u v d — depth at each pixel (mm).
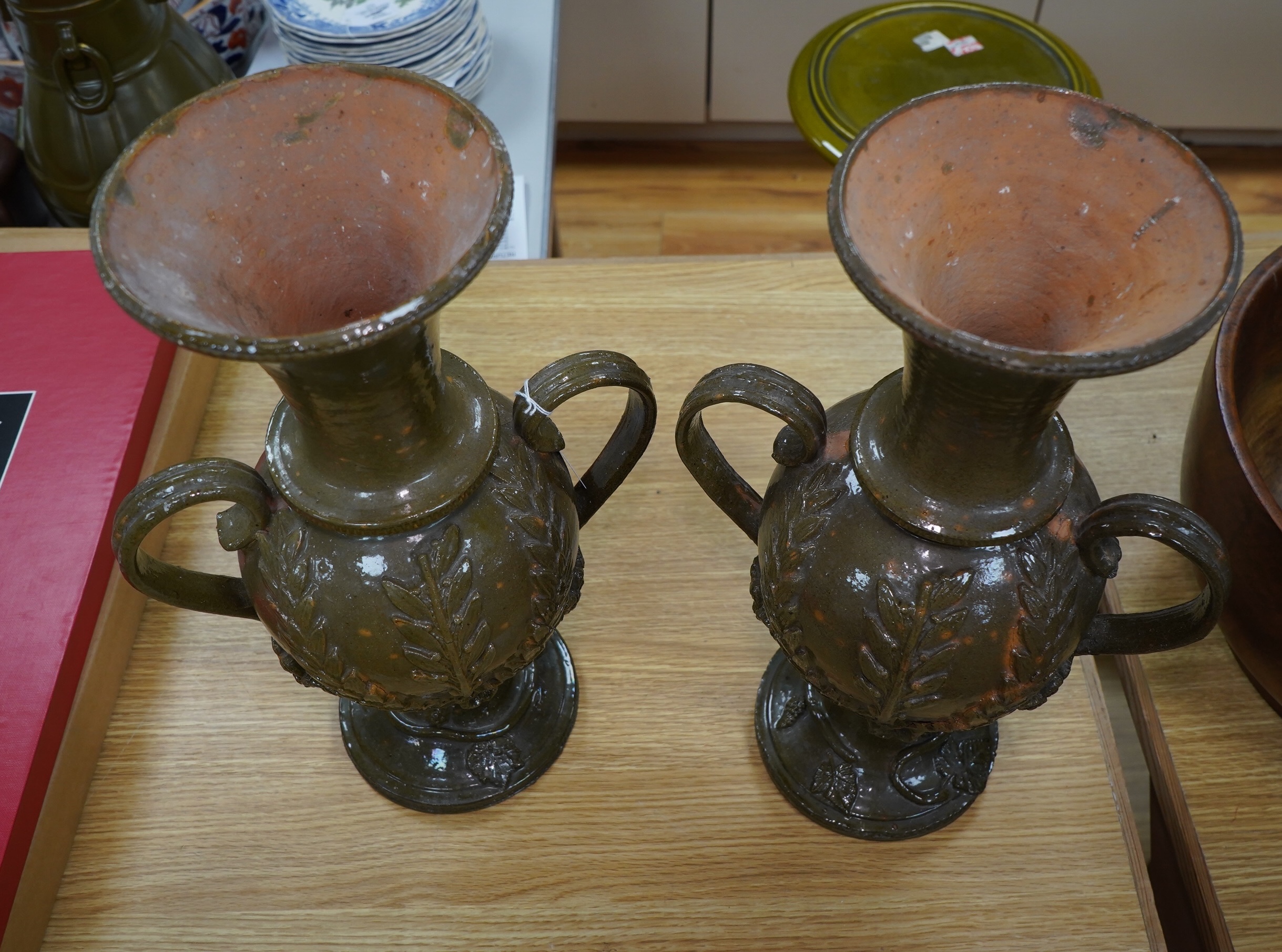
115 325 849
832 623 566
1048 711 744
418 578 550
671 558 808
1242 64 1870
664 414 866
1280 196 2016
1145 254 477
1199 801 708
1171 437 854
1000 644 551
